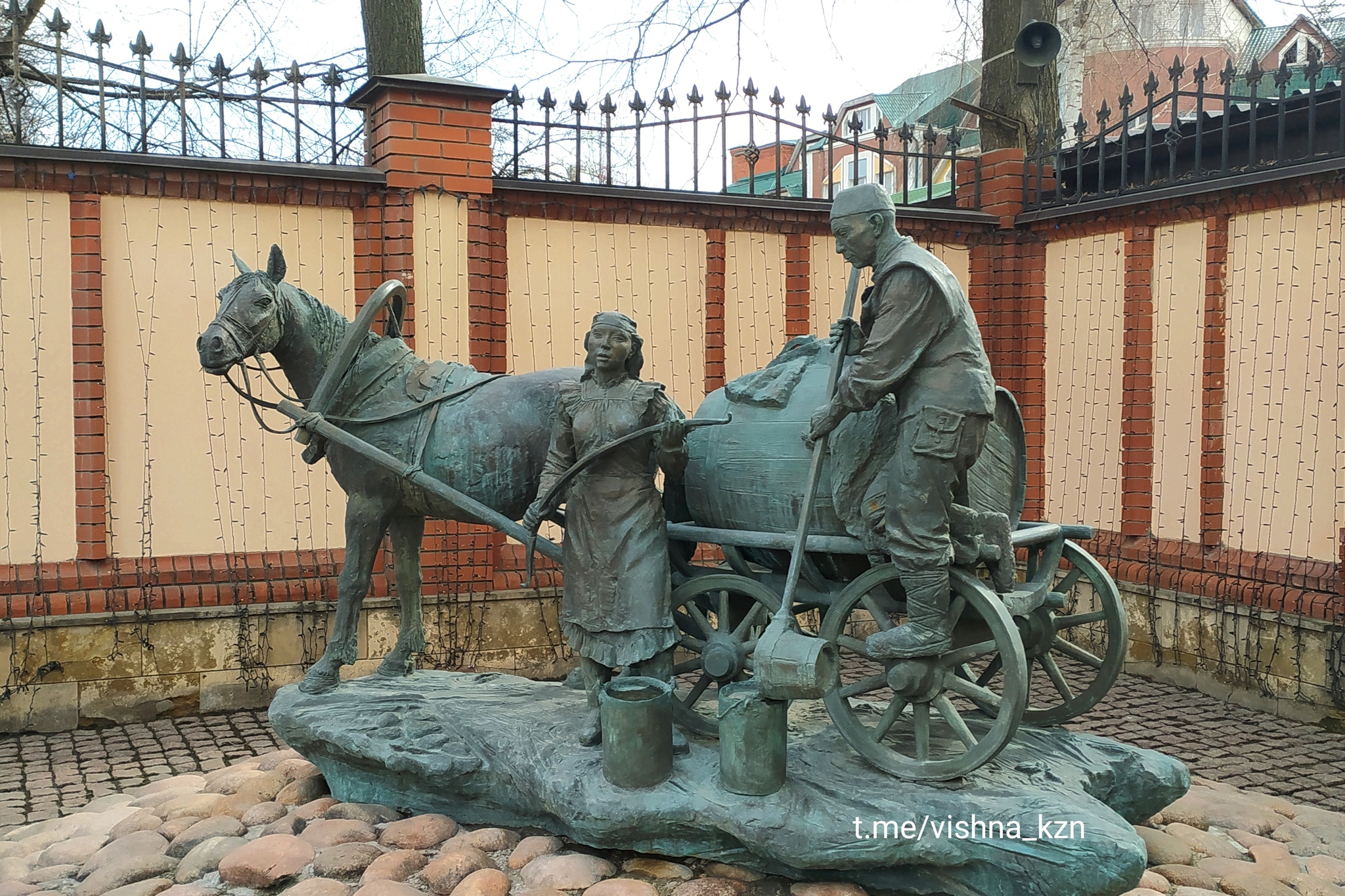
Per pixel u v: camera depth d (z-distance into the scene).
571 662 8.05
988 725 4.45
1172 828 4.47
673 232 8.43
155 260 7.16
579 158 8.07
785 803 3.74
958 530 3.76
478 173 7.61
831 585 4.25
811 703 4.89
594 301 8.23
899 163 19.25
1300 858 4.32
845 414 3.76
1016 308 9.05
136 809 4.95
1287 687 6.89
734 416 4.33
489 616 7.84
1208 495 7.62
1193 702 7.27
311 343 4.86
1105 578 4.46
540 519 4.26
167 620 7.14
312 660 7.48
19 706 6.83
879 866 3.66
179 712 7.20
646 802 3.84
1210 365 7.60
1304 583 6.85
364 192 7.52
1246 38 18.69
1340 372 6.78
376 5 8.91
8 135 9.34
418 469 4.60
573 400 4.19
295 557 7.54
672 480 4.67
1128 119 8.12
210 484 7.36
